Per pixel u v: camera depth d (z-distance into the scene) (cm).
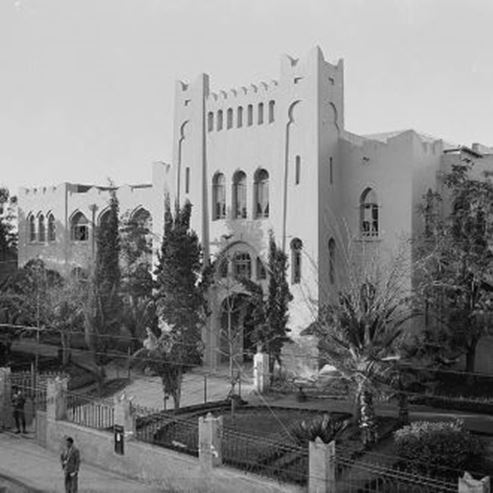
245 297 4088
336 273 3844
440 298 3306
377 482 1836
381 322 2414
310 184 3822
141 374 3778
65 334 4078
